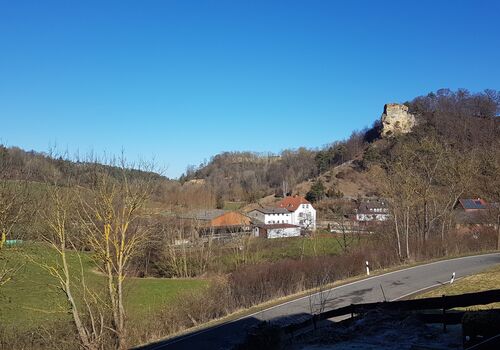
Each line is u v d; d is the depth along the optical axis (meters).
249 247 50.69
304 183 128.75
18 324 21.59
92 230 21.78
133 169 24.23
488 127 105.94
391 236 41.25
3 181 20.97
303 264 30.78
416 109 147.25
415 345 9.02
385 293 24.03
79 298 22.70
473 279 24.86
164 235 40.94
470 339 7.68
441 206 46.50
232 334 18.92
